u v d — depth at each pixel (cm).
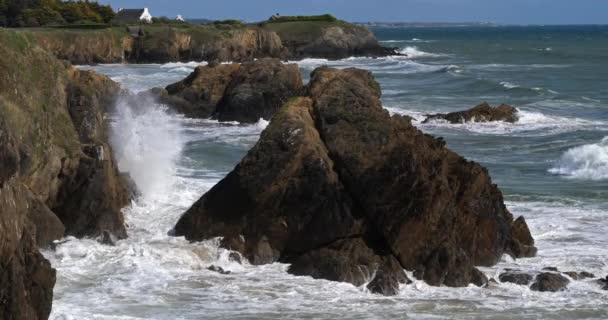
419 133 5559
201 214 5416
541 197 7375
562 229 6141
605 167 8781
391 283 4694
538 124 12512
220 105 12750
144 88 16862
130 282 4706
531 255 5431
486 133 11731
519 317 4319
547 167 9062
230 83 12925
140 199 6388
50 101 5741
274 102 12581
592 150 8988
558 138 11244
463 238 5162
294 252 5206
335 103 5522
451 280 4809
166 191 6775
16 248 3434
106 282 4691
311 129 5388
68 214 5506
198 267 5003
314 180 5191
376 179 5119
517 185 8012
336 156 5297
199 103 12925
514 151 10244
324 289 4684
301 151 5244
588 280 4903
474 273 4872
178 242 5350
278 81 12631
